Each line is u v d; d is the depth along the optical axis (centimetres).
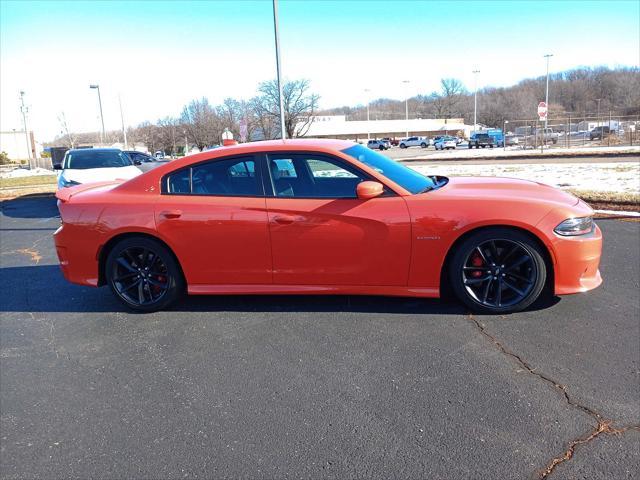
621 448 235
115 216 430
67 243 445
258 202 409
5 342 400
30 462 251
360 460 238
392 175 416
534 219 369
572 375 301
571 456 231
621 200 866
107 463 247
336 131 9006
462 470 227
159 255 432
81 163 1180
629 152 2431
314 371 325
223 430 269
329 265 405
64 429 278
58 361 362
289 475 231
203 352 362
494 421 261
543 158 2555
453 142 5591
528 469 225
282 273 414
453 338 359
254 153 423
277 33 1377
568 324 372
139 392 313
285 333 385
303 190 411
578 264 375
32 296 514
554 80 11369
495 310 391
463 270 390
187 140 5281
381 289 404
